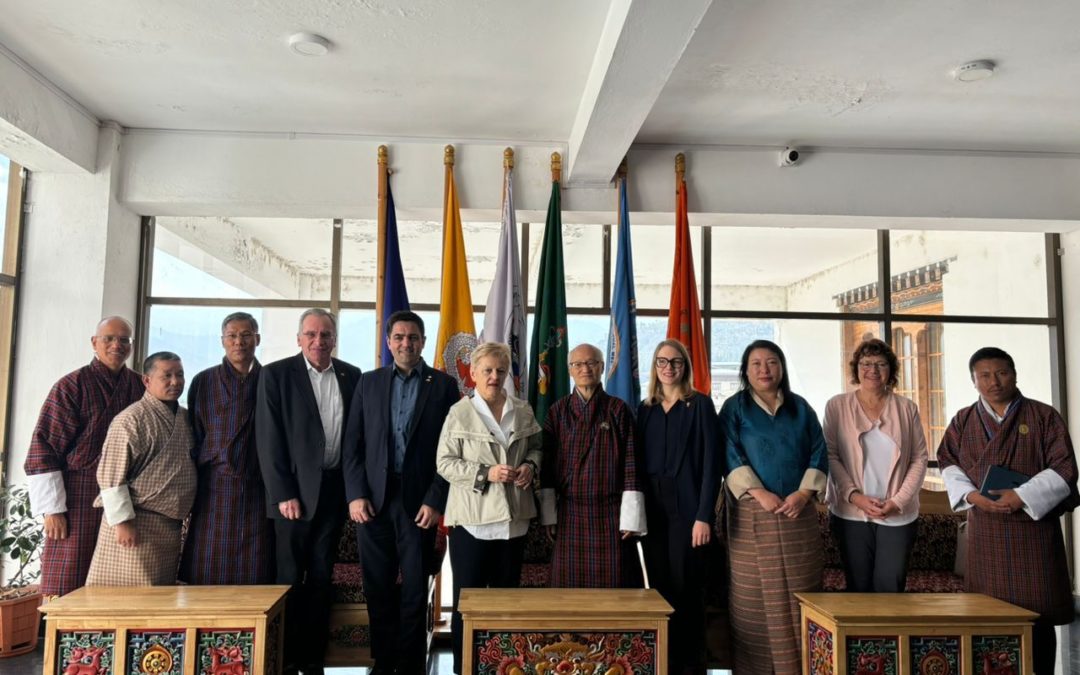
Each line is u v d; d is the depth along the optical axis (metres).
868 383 3.04
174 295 4.68
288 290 4.77
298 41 3.28
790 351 4.97
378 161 4.39
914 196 4.56
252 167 4.38
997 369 2.98
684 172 4.46
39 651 3.60
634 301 4.24
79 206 4.21
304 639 3.02
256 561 3.00
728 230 4.99
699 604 2.95
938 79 3.63
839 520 3.06
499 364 2.93
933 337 5.04
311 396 3.02
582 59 3.46
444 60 3.50
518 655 2.44
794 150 4.44
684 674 2.89
